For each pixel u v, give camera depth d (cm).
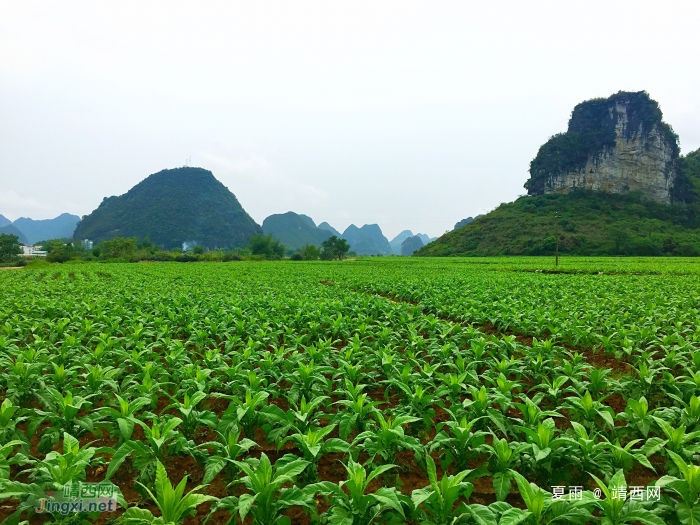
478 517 326
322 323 1118
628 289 1894
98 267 5491
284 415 527
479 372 775
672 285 1995
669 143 14050
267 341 931
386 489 342
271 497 359
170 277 3269
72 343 799
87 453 410
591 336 962
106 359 762
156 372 697
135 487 443
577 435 463
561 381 604
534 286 2192
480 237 12475
